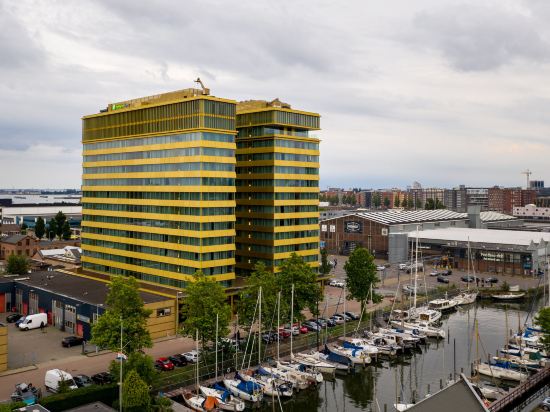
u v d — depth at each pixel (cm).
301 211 14275
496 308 14625
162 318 10731
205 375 8375
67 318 11025
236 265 14575
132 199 13738
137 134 13525
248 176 14225
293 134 14188
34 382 8031
